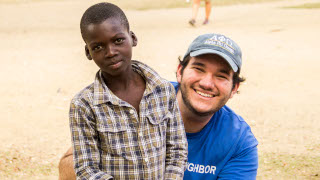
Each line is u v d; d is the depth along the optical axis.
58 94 7.17
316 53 9.24
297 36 10.80
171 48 9.62
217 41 2.77
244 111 6.05
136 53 9.11
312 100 6.54
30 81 7.96
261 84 7.34
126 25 2.27
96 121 2.31
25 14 16.83
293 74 7.88
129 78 2.37
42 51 10.33
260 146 4.97
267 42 10.26
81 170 2.29
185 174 2.99
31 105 6.68
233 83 2.86
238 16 14.51
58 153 4.98
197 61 2.78
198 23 13.03
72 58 9.43
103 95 2.30
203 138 2.94
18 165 4.64
